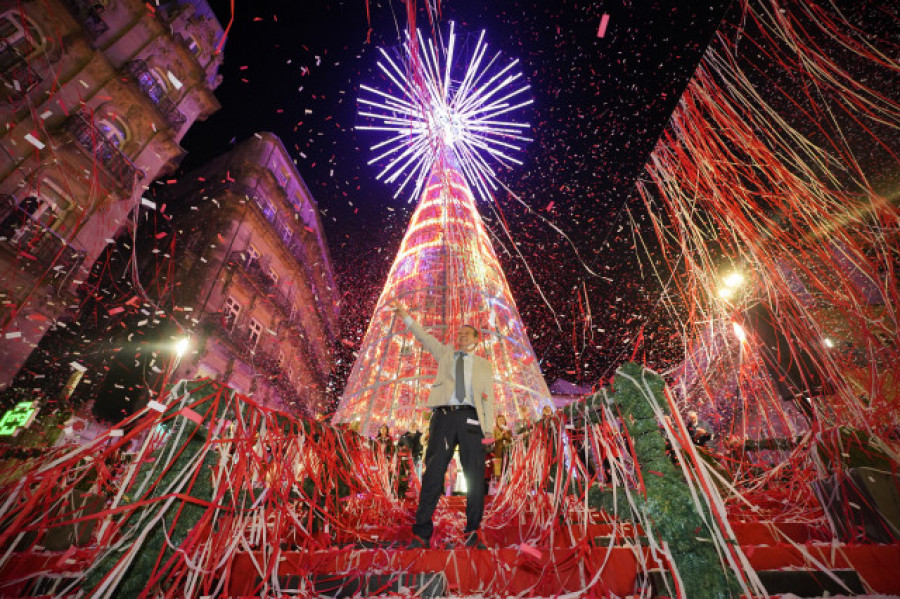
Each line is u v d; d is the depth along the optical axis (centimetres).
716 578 182
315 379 2739
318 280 2850
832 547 246
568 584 241
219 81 1898
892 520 257
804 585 220
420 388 939
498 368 990
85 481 316
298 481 321
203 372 1778
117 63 1473
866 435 304
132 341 1631
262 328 2203
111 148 1389
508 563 258
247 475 246
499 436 752
